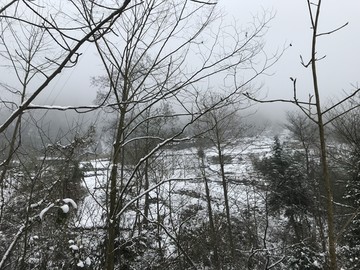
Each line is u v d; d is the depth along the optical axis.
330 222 2.54
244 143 20.00
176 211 10.06
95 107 2.86
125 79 5.74
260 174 21.88
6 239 5.47
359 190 16.27
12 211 5.18
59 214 4.09
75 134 5.30
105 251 6.34
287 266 12.51
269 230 17.86
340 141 15.35
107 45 5.35
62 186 5.40
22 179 5.03
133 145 9.38
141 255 7.97
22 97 4.61
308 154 23.50
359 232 15.05
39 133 4.60
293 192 21.05
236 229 13.80
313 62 2.63
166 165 11.74
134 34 5.58
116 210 5.63
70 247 6.27
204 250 9.47
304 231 20.19
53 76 2.31
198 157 13.51
